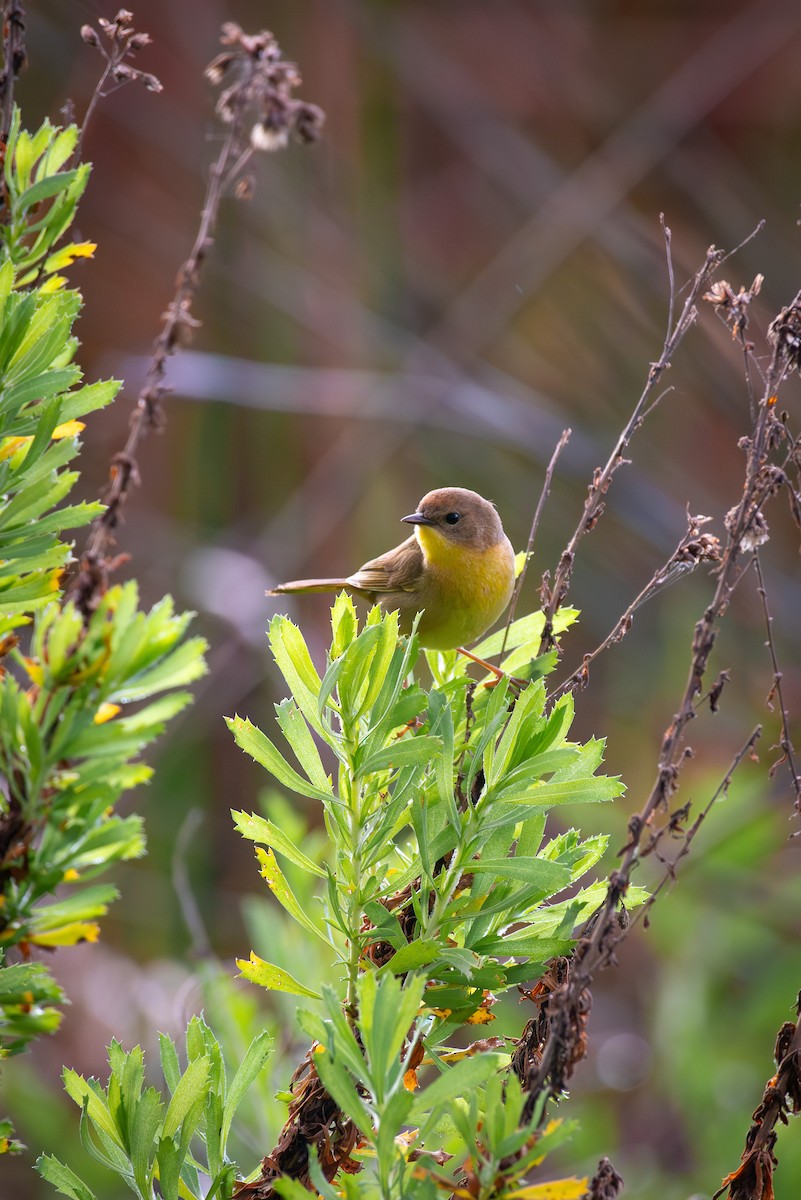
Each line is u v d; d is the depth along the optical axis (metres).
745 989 10.52
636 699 16.81
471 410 17.06
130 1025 11.43
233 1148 5.29
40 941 2.69
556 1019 3.09
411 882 3.51
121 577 17.42
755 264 19.84
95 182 20.48
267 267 19.55
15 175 3.34
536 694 3.34
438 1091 2.71
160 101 19.91
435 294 22.30
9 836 2.71
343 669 3.29
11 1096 9.11
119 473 3.20
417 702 3.32
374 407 16.66
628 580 18.36
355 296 20.12
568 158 22.75
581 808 10.17
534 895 3.40
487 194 23.75
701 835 10.30
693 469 19.77
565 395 21.16
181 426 18.00
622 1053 11.66
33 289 3.34
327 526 17.78
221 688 15.47
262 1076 5.12
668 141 19.73
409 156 23.61
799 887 10.60
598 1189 3.25
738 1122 9.09
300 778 3.37
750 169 20.91
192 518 17.84
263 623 15.16
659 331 19.80
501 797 3.30
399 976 3.39
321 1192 2.84
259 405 15.45
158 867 13.95
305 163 19.77
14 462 3.15
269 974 3.45
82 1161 8.69
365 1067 2.80
